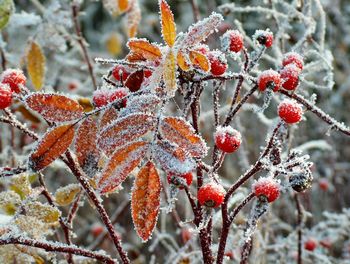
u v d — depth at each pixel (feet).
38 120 2.13
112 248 2.73
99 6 3.88
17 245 1.38
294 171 1.26
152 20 3.74
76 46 2.38
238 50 1.40
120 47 3.49
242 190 1.92
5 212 1.41
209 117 2.75
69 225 1.47
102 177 1.17
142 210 1.18
